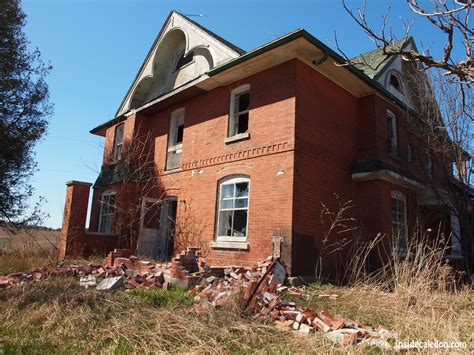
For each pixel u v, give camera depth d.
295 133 10.13
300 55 10.66
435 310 5.72
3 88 15.51
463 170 12.47
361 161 12.44
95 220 17.59
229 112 12.34
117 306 5.80
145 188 15.16
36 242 15.03
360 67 15.13
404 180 12.37
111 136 18.78
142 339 4.47
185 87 13.28
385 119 13.21
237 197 11.39
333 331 4.92
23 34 16.45
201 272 8.25
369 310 6.26
